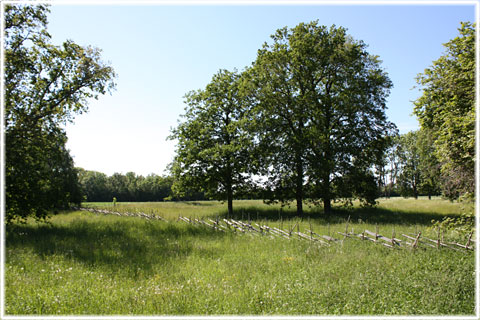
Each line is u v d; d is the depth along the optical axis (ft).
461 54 36.94
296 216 86.43
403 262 32.24
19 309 21.26
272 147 88.63
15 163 55.83
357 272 28.89
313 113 85.35
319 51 83.92
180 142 104.47
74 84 64.59
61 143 68.23
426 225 62.03
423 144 102.89
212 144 102.37
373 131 84.69
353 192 87.71
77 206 133.39
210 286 26.78
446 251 35.78
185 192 107.86
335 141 83.97
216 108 102.89
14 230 55.01
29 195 58.34
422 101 44.06
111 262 35.09
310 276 29.01
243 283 28.04
